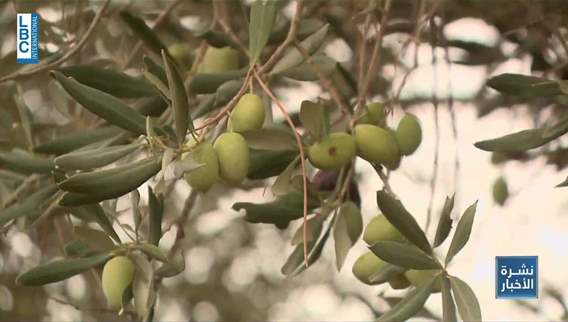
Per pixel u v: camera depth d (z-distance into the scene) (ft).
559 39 6.56
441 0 6.52
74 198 5.67
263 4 5.81
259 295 9.68
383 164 5.86
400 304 5.75
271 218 6.01
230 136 5.66
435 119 6.38
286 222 6.02
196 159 5.64
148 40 6.14
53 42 6.56
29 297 7.56
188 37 6.77
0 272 7.27
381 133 5.85
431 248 5.75
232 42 6.19
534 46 6.76
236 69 6.27
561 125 5.75
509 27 6.82
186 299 9.36
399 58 6.52
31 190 6.27
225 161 5.65
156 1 6.83
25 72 6.13
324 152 5.81
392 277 5.88
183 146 5.64
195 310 9.38
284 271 6.01
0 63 6.71
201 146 5.64
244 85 5.75
